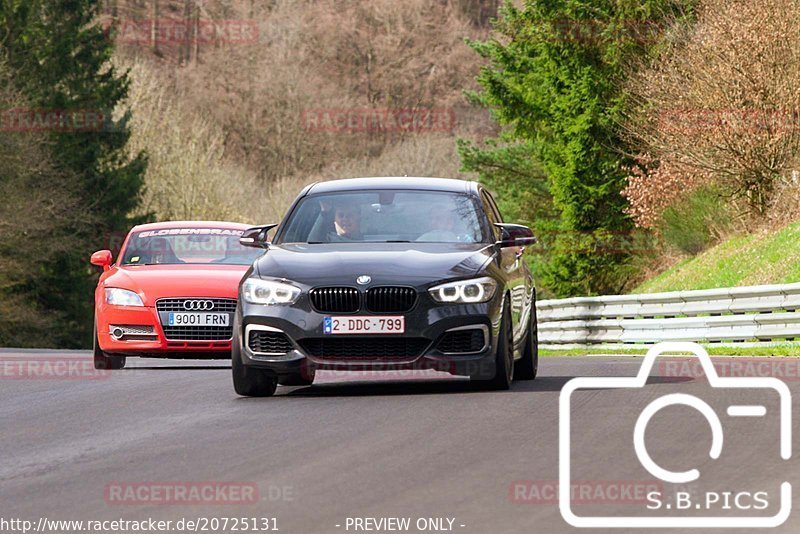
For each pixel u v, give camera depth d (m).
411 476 27.22
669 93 116.50
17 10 194.12
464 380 47.75
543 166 154.62
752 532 21.95
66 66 198.38
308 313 41.34
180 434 34.66
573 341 101.25
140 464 29.92
